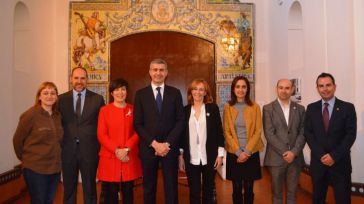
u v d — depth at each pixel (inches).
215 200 177.5
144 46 304.7
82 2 298.7
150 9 302.5
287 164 152.3
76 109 156.9
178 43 305.9
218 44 304.3
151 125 144.7
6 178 199.2
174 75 305.9
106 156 150.3
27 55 256.1
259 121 153.5
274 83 289.3
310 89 216.1
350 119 142.0
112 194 151.2
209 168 147.8
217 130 151.4
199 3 304.3
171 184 143.9
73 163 153.7
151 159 143.8
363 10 175.6
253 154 152.3
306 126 150.5
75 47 297.4
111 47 302.5
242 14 305.7
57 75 297.4
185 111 153.1
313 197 147.3
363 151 175.3
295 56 256.4
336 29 189.0
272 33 294.5
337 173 141.9
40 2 273.6
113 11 300.4
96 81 298.5
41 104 137.1
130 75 302.5
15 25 254.1
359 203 173.8
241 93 154.2
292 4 248.1
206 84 155.8
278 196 152.7
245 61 305.3
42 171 131.3
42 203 131.9
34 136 131.8
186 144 149.6
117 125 150.3
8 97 208.1
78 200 199.6
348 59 182.7
